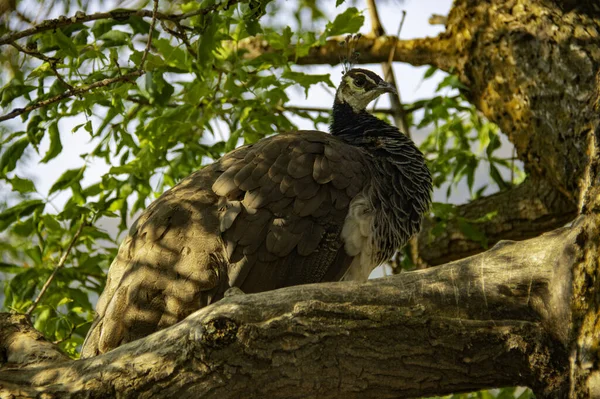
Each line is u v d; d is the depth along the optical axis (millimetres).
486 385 6637
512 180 13812
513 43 11680
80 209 11391
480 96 12430
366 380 6449
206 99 12523
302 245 9164
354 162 9977
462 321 6457
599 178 6320
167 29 9141
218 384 6199
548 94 11133
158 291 8555
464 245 13180
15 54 10141
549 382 6387
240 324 6176
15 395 6152
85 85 9672
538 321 6469
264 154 9664
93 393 6188
